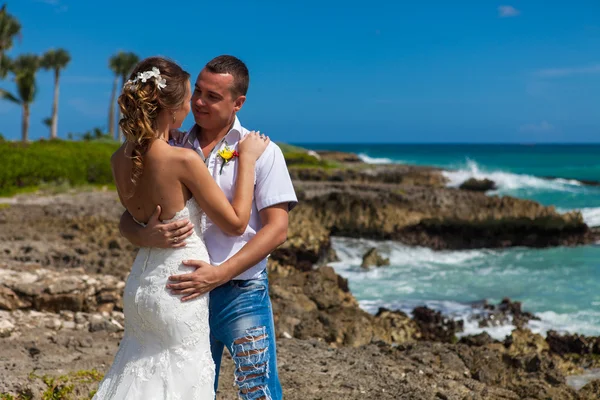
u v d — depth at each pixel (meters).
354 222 22.97
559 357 8.30
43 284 7.65
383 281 16.09
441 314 12.29
